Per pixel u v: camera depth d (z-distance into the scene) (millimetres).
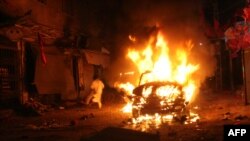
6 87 18000
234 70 30531
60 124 14375
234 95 25172
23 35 18578
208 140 9672
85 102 22219
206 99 23297
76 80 25125
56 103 21781
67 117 16781
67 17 25484
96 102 21031
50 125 14188
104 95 25703
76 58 25188
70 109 20641
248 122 12172
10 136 11852
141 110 14414
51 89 21281
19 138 11383
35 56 19656
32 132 12547
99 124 13898
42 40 20234
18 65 18672
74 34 25812
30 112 17734
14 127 13906
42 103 20609
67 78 23547
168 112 14250
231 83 29484
